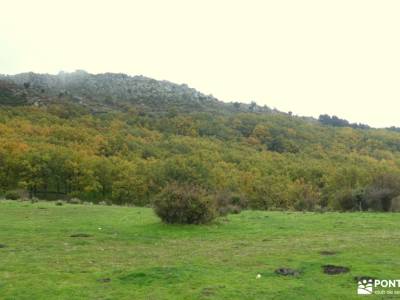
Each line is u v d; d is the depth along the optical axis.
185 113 198.88
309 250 16.91
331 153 135.00
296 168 101.12
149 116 192.00
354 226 25.64
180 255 16.30
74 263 14.66
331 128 184.62
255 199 75.25
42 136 111.19
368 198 41.44
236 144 144.00
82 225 24.61
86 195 82.56
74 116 164.75
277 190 77.75
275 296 10.84
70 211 32.72
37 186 80.81
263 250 17.20
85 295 11.01
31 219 26.80
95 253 16.66
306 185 82.69
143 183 77.88
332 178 77.69
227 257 15.75
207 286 11.63
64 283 12.06
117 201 82.12
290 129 163.50
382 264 14.09
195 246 18.48
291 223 27.09
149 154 114.25
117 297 10.83
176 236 21.41
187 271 13.19
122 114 180.38
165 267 13.58
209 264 14.45
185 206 24.91
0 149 83.69
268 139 154.62
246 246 18.39
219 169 91.50
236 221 28.00
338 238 20.50
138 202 78.12
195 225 24.86
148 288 11.57
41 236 20.55
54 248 17.56
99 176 82.56
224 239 20.59
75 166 81.62
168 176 76.25
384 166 107.50
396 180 43.16
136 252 16.95
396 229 24.20
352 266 13.80
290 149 143.62
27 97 192.00
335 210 44.03
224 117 188.00
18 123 124.50
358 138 165.38
